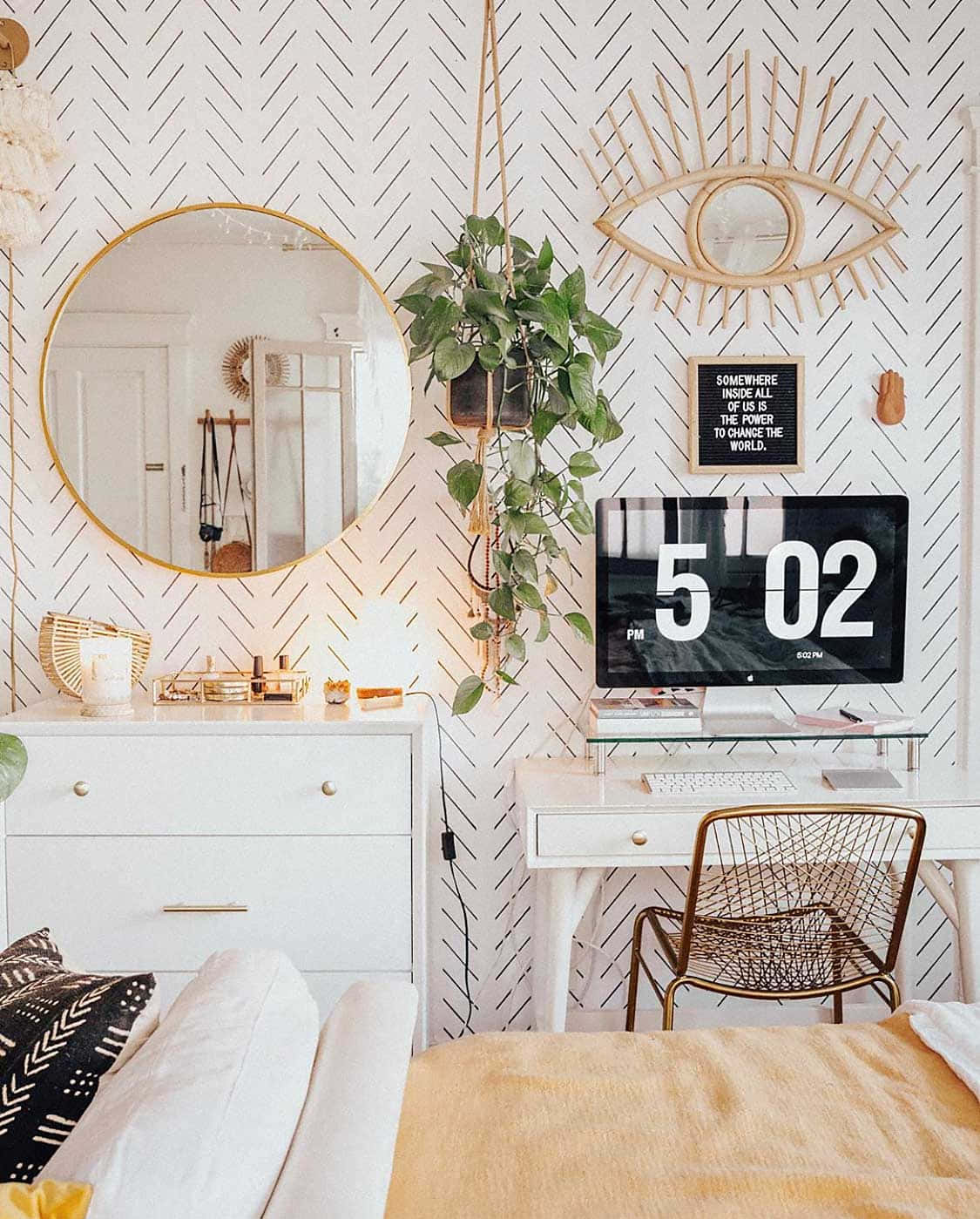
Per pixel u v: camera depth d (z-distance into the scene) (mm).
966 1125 1222
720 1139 1195
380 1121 1083
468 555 2516
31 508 2494
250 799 2137
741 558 2471
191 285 2443
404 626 2523
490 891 2568
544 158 2475
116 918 2150
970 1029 1400
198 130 2451
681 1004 2609
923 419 2535
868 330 2521
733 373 2494
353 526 2492
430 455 2500
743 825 2139
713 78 2473
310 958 2152
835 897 2189
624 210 2457
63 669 2305
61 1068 1000
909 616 2570
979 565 2541
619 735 2344
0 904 2137
